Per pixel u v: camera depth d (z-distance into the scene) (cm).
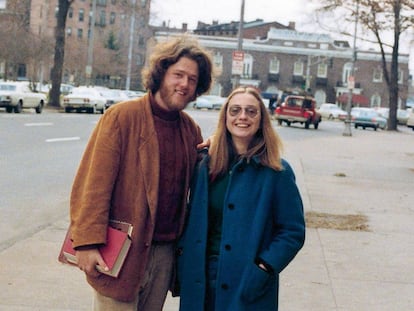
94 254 313
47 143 1858
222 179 344
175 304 546
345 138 3297
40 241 737
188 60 335
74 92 3897
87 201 314
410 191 1348
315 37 9000
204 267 336
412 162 2095
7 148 1661
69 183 1189
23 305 520
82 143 1920
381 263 709
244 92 347
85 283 588
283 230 340
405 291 605
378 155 2294
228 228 332
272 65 9012
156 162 329
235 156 346
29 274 605
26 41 4975
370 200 1185
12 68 6328
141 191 325
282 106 4122
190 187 352
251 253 328
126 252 318
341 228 893
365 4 2472
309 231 863
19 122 2531
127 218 325
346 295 585
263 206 333
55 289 566
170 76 334
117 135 324
